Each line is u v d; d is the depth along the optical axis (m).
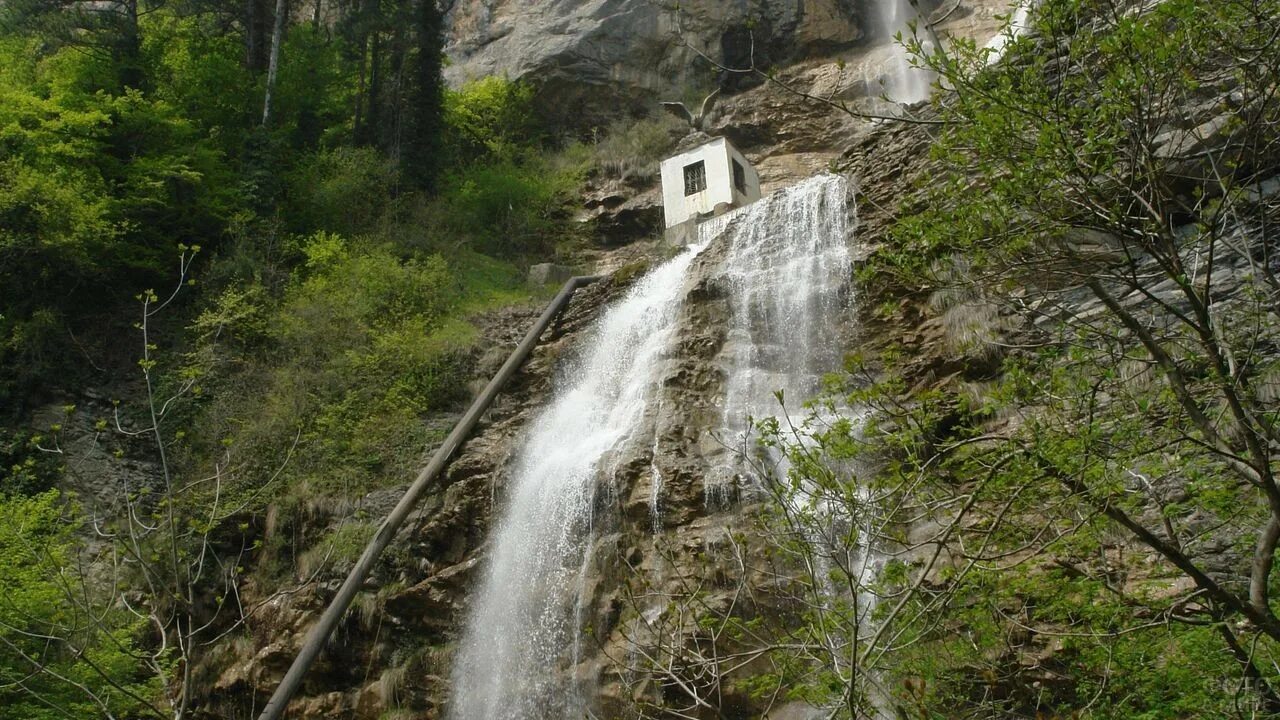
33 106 24.47
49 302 21.97
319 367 22.06
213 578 18.00
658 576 13.81
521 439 18.61
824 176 20.75
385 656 15.61
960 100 7.62
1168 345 9.66
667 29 40.28
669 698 12.54
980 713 8.55
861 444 7.52
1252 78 7.54
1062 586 7.79
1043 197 7.37
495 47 40.53
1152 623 7.02
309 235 27.47
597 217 32.00
